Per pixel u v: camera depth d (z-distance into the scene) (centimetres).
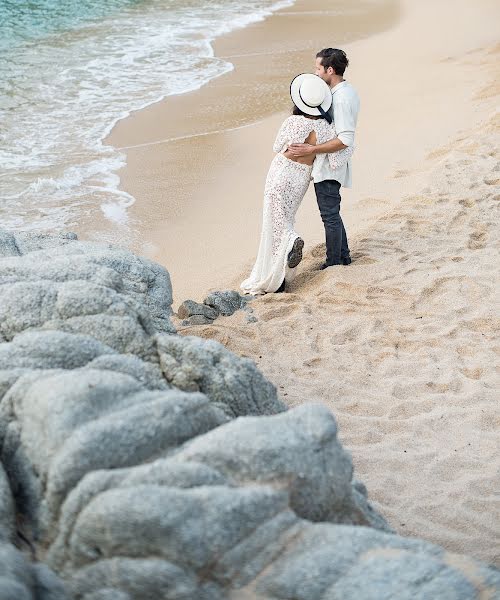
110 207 972
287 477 267
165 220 937
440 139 1080
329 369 571
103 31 1900
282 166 687
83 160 1121
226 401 367
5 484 271
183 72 1572
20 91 1430
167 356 372
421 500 434
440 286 676
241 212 947
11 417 301
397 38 1794
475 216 809
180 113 1326
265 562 245
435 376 554
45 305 397
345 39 1822
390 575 242
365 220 848
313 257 776
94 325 385
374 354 588
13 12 2052
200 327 634
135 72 1567
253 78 1527
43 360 338
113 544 241
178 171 1080
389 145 1088
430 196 862
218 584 241
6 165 1100
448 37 1750
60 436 275
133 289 500
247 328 636
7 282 436
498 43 1584
